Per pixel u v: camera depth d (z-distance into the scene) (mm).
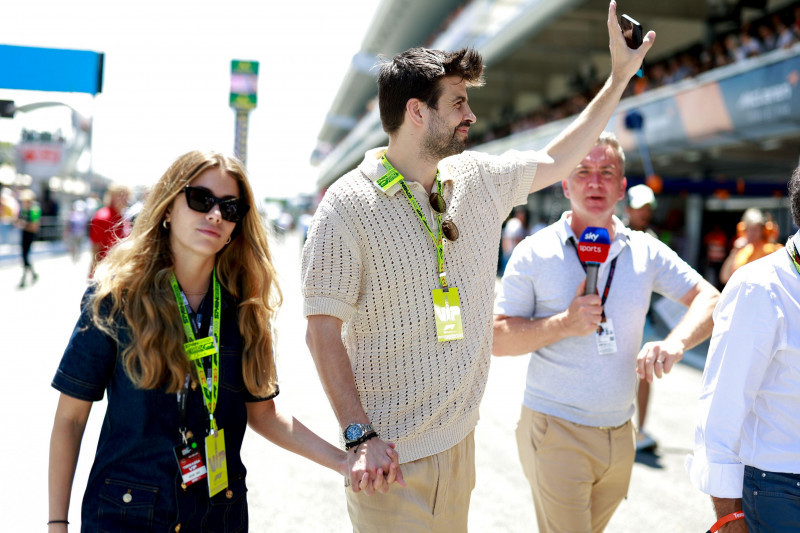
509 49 18359
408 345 2098
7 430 5016
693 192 12484
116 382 1770
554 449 2691
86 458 4566
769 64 8023
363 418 1944
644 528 3945
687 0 15859
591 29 19594
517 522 3930
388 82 2082
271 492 4234
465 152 2293
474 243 2201
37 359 7430
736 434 1898
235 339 1925
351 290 2045
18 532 3482
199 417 1806
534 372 2809
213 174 1871
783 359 1862
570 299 2795
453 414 2133
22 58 6000
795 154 12992
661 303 2941
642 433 5340
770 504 1843
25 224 15211
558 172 2443
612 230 2836
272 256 2029
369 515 2109
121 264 1803
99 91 6113
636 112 11242
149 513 1712
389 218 2055
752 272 1900
